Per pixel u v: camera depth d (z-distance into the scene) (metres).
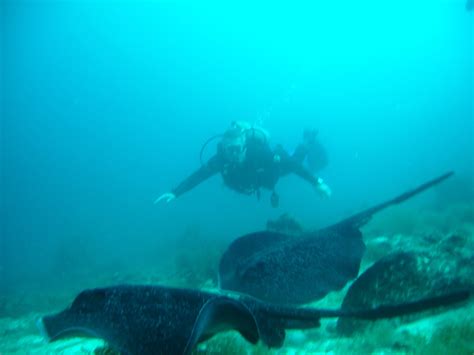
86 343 4.48
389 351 3.37
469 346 3.13
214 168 9.42
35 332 7.57
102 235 35.72
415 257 4.22
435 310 3.96
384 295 4.05
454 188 16.45
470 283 4.04
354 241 4.48
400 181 37.44
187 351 2.09
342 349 3.55
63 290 13.21
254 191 9.40
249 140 8.88
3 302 11.94
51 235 45.12
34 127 120.62
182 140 127.62
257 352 3.57
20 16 64.38
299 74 124.00
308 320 3.20
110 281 12.95
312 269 3.97
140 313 2.59
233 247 4.68
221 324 2.71
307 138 16.36
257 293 3.64
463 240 4.88
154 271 13.26
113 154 126.25
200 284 9.01
